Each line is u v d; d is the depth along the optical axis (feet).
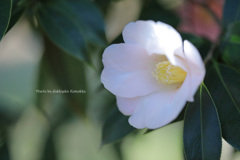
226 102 2.25
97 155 3.87
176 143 3.89
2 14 2.17
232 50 2.36
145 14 2.72
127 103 2.27
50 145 3.20
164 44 2.17
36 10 2.47
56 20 2.45
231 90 2.26
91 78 3.00
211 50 2.37
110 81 2.25
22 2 2.40
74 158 3.80
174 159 4.12
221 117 2.24
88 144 3.82
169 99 2.22
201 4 2.77
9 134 3.06
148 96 2.27
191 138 2.21
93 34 2.53
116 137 2.39
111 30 3.04
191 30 2.92
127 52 2.23
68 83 2.78
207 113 2.21
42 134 3.32
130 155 4.01
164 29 2.15
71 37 2.43
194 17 2.91
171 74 2.28
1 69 4.58
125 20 3.02
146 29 2.17
